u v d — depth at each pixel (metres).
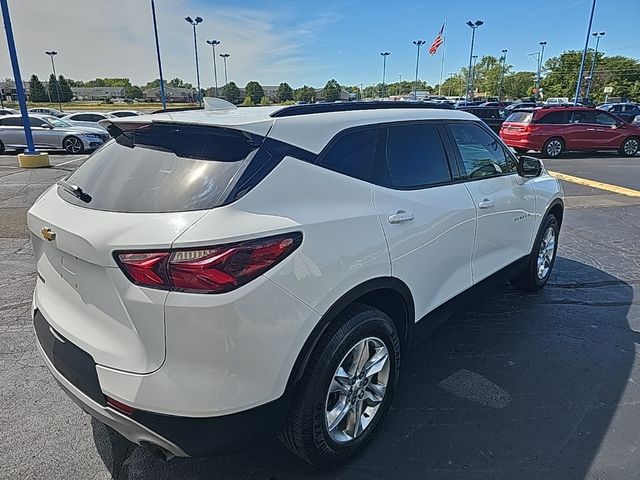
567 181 10.86
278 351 1.85
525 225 3.87
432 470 2.28
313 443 2.11
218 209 1.77
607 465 2.31
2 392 2.88
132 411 1.77
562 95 84.50
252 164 1.92
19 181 10.73
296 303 1.87
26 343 3.45
